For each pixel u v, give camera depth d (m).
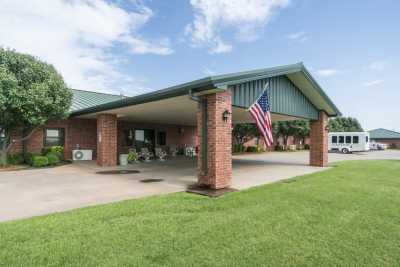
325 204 5.77
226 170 7.58
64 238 3.68
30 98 10.63
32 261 3.04
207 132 7.57
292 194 6.73
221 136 7.41
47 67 11.95
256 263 3.11
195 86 7.03
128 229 4.07
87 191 7.05
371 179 9.44
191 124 22.64
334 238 3.87
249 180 9.18
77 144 15.85
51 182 8.42
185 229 4.12
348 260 3.21
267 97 9.23
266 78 9.73
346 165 14.62
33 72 11.23
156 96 8.52
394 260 3.21
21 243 3.50
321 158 13.98
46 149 13.75
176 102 9.83
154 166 13.41
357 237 3.91
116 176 9.83
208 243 3.63
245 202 5.87
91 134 16.62
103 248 3.40
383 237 3.93
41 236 3.74
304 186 7.89
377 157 23.27
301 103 12.62
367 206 5.63
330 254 3.36
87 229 4.04
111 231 3.98
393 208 5.49
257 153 28.00
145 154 17.36
